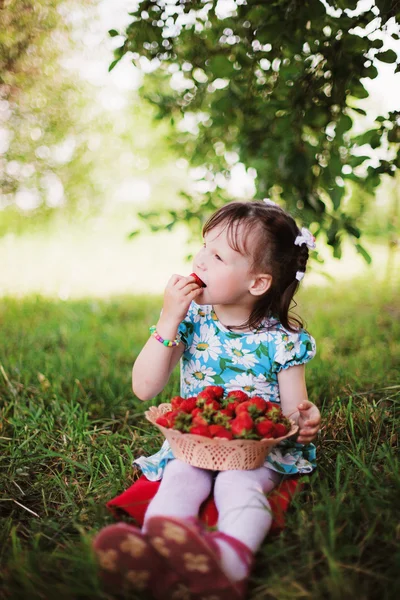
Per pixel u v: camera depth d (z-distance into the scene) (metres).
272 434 1.74
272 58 2.85
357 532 1.67
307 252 2.09
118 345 3.94
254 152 3.27
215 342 2.08
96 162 8.22
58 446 2.48
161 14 2.69
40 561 1.63
